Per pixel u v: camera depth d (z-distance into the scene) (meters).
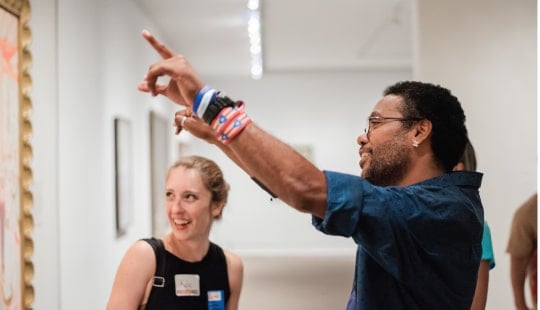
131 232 4.77
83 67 3.41
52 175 2.81
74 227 3.17
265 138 0.96
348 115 10.93
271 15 6.36
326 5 5.97
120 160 4.29
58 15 2.93
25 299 2.36
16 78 2.30
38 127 2.61
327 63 10.01
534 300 2.75
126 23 4.76
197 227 1.65
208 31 6.93
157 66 1.01
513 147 3.83
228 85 10.99
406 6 6.04
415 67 4.05
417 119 1.14
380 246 1.00
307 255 9.99
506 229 3.79
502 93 3.84
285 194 0.97
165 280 1.63
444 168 1.18
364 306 1.12
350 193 0.98
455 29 3.87
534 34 3.83
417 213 1.00
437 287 1.07
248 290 6.59
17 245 2.29
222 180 1.75
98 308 3.67
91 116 3.58
